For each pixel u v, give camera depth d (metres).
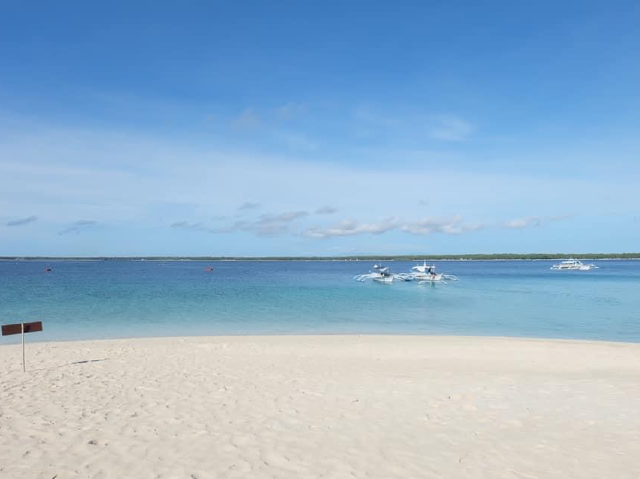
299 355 14.54
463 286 53.59
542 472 5.86
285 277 73.31
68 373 11.41
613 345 17.27
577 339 19.81
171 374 11.30
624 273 101.25
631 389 9.87
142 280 60.22
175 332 21.64
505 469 5.94
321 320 25.56
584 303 34.75
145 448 6.54
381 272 62.59
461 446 6.68
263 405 8.60
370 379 10.77
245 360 13.38
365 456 6.31
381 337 19.44
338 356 14.39
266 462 6.10
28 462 6.08
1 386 10.04
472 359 13.97
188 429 7.30
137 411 8.22
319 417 7.91
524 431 7.28
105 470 5.86
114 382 10.43
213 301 34.19
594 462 6.15
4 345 17.06
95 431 7.20
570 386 10.11
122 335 20.69
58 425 7.47
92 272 90.44
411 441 6.85
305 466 5.99
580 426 7.51
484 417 7.94
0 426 7.41
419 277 65.25
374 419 7.81
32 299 33.91
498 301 36.03
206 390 9.71
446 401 8.88
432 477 5.72
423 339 18.84
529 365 12.98
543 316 27.44
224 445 6.66
